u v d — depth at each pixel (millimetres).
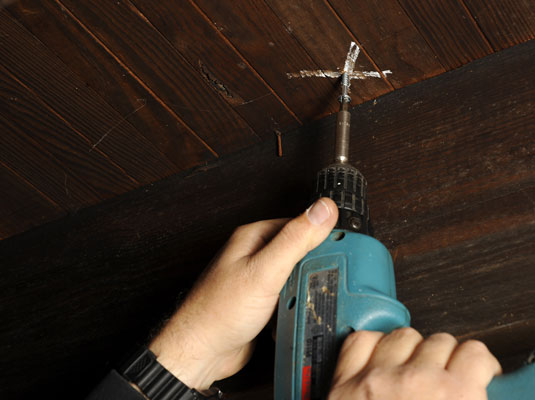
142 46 973
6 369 1131
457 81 981
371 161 1006
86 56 992
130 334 1054
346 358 577
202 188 1144
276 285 747
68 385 1063
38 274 1216
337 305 696
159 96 1041
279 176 1075
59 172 1175
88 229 1217
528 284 783
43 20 946
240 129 1098
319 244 759
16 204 1231
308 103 1047
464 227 865
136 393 721
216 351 790
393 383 498
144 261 1122
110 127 1097
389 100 1036
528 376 474
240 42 955
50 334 1131
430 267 861
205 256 1066
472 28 913
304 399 657
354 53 958
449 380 486
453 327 805
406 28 917
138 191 1207
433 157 950
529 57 933
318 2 892
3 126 1107
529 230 816
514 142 893
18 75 1030
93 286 1143
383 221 938
